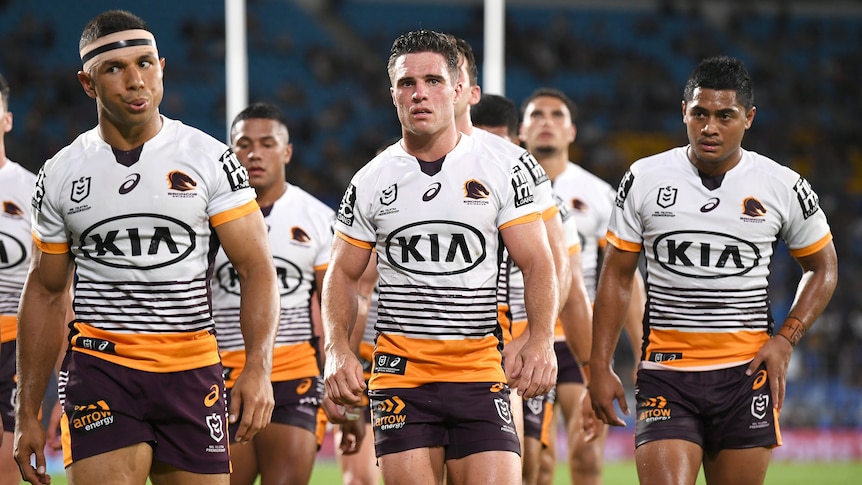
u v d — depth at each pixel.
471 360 17.56
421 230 17.38
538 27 97.00
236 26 49.41
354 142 83.06
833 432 53.88
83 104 81.12
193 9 91.62
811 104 92.50
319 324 24.39
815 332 61.28
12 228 22.39
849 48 98.25
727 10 101.00
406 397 17.52
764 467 19.72
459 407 17.38
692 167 19.86
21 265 22.50
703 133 19.06
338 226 18.22
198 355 16.42
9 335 22.38
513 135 25.23
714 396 19.53
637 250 20.30
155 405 16.14
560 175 28.61
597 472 27.41
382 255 17.73
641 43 97.25
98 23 15.88
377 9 97.81
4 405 22.12
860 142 89.31
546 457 27.44
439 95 17.22
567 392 27.61
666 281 19.89
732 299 19.64
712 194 19.59
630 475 45.38
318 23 95.56
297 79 89.19
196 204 16.06
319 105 87.81
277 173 24.08
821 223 19.94
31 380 16.89
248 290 16.47
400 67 17.34
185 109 84.12
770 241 19.70
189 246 16.17
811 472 47.34
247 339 16.38
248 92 87.31
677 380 19.69
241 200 16.41
